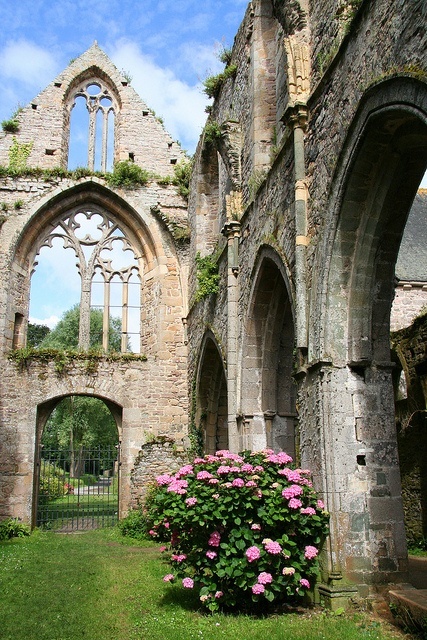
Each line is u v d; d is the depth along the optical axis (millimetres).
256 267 11242
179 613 7137
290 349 11820
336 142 7684
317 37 8945
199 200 19359
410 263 17125
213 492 7086
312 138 8602
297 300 8367
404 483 12836
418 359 12383
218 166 19031
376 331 7793
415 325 12531
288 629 6145
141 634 6328
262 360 11797
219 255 14664
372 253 7652
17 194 20578
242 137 13648
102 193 21531
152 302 21141
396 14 6203
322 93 8305
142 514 16938
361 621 6426
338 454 7371
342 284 7754
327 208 7812
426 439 12289
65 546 14719
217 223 19203
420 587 7938
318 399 7582
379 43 6574
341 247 7699
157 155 22094
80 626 6820
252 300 11602
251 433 11445
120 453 19625
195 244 19281
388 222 7633
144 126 22266
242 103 13766
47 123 21609
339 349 7676
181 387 20344
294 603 7242
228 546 6941
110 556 12656
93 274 21531
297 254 8477
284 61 11758
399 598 6383
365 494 7340
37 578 10055
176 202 21453
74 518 22109
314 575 7223
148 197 21484
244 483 7023
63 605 7949
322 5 8805
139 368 20328
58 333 44562
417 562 10352
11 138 21203
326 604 6941
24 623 7039
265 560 6828
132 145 22016
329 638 5766
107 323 21344
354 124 7098
